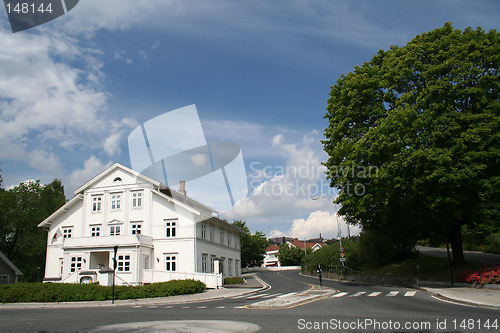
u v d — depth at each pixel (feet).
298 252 331.98
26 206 175.32
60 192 216.33
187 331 30.78
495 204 74.84
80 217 132.98
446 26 85.92
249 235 269.85
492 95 77.56
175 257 122.31
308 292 77.66
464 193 73.10
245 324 34.53
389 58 93.04
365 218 93.20
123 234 126.93
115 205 130.41
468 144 72.64
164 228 124.88
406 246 123.95
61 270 130.93
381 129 80.69
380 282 108.06
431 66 78.28
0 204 166.71
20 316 47.57
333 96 105.19
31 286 77.41
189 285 91.45
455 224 87.97
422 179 74.23
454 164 71.61
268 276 192.85
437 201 73.72
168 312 49.47
